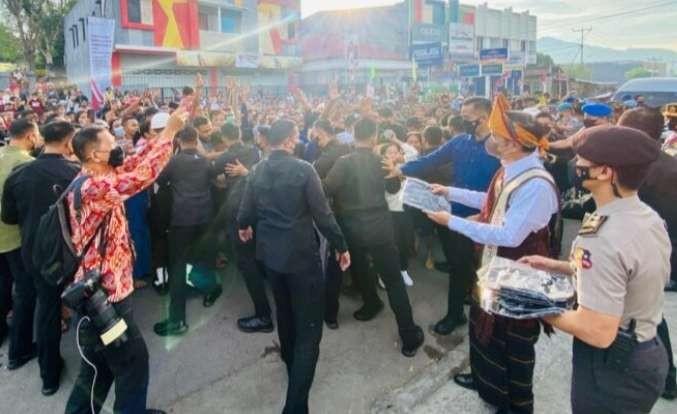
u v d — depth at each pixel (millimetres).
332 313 3705
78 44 28781
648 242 1468
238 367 3193
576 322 1484
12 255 3113
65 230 2176
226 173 3736
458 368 3168
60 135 2896
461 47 36000
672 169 2953
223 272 4871
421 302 4176
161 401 2828
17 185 2789
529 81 37438
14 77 21422
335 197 3314
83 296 2088
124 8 21578
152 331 3666
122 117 6203
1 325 3516
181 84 24266
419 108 9438
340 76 28688
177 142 3955
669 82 13047
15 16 35250
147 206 4430
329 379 3051
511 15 43406
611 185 1496
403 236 4355
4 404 2842
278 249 2672
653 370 1565
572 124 7434
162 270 4309
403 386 2969
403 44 31984
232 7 25922
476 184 3092
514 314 1570
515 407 2518
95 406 2479
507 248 2260
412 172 3367
